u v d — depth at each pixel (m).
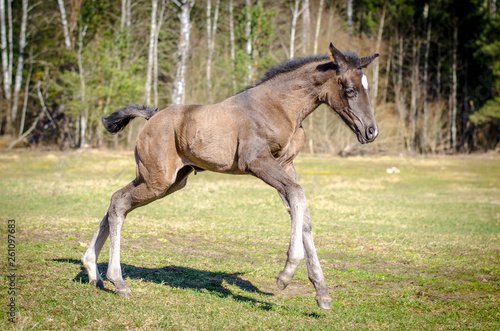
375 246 8.52
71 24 39.69
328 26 46.38
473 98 51.31
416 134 47.94
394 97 50.06
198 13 48.44
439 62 48.69
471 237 9.93
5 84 39.56
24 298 4.92
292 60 5.30
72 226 9.05
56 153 32.31
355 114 5.00
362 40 46.94
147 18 46.84
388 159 35.38
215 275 6.30
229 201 14.06
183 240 8.37
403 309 5.29
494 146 48.78
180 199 14.02
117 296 5.21
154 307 4.95
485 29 46.72
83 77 35.78
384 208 14.14
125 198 5.54
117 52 37.34
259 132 5.12
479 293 5.96
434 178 24.61
